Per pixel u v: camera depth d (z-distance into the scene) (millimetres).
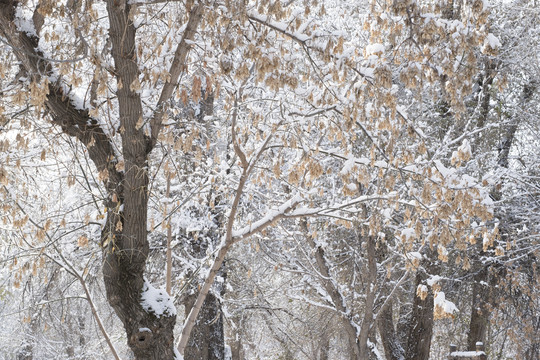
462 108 9391
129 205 10188
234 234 11484
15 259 10875
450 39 9070
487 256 20828
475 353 15961
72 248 15227
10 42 9539
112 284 10344
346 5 14938
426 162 10555
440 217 10070
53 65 10172
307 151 9867
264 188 18078
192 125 10445
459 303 21844
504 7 18547
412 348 19359
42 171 14461
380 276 19625
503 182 19078
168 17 10680
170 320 10523
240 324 20422
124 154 10117
